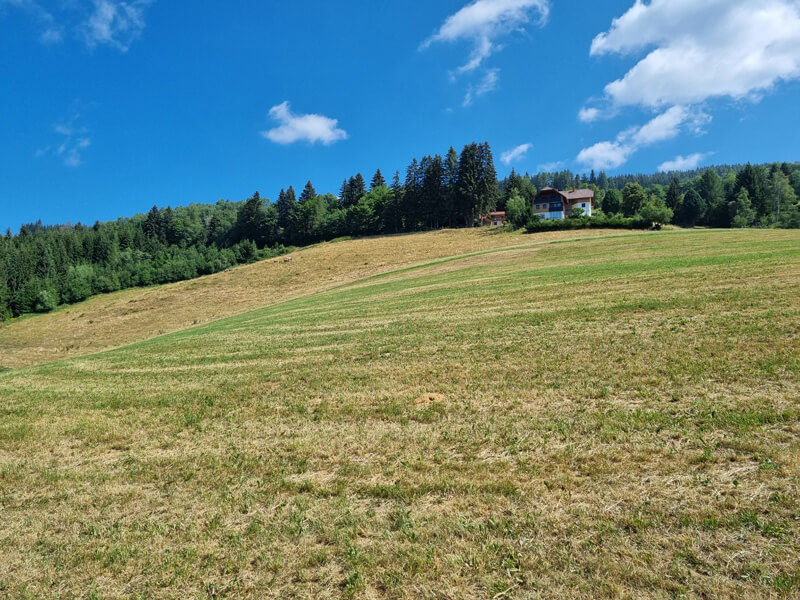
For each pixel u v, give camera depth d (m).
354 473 7.06
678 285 18.56
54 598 5.01
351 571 4.86
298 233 123.38
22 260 101.75
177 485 7.41
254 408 11.12
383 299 29.86
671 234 44.22
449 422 8.59
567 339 13.30
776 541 4.47
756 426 6.68
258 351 19.05
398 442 8.01
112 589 5.05
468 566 4.70
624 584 4.22
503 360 12.22
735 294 15.32
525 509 5.54
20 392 17.30
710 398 7.90
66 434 10.85
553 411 8.40
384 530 5.50
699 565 4.31
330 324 23.39
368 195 136.62
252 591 4.74
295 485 6.86
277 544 5.45
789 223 88.56
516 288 24.77
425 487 6.31
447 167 108.00
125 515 6.67
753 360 9.30
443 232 89.31
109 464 8.71
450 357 13.35
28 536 6.34
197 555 5.45
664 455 6.30
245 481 7.25
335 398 11.05
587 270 27.03
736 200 102.81
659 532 4.82
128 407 12.78
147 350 24.83
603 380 9.58
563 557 4.62
